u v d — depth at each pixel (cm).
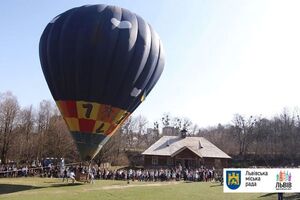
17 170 4025
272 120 12375
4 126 6681
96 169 4366
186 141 7062
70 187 2886
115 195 2589
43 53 2733
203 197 2695
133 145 11875
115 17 2683
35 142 7062
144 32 2736
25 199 2258
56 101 2755
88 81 2586
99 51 2552
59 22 2703
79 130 2697
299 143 10962
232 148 11750
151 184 3591
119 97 2684
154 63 2788
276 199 2484
